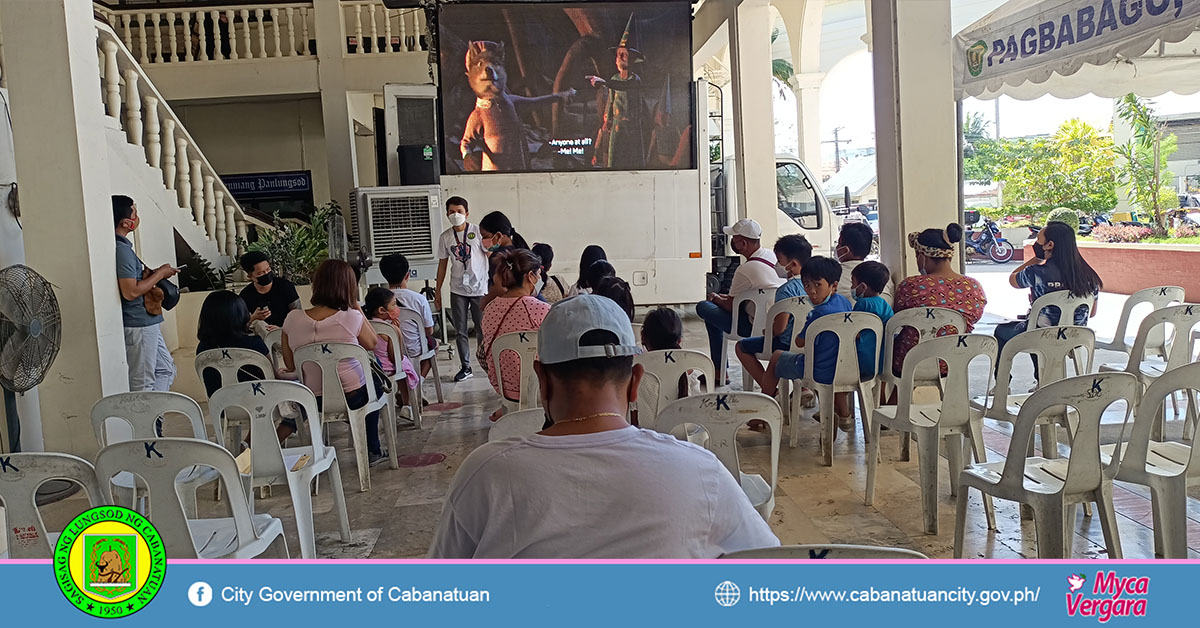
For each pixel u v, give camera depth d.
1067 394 2.81
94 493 2.48
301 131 15.22
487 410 6.55
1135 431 2.89
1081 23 5.71
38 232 4.61
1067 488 2.86
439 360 8.91
